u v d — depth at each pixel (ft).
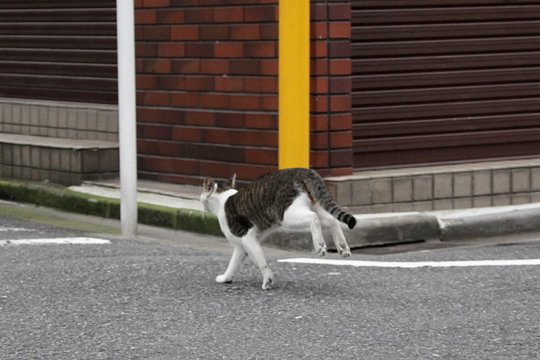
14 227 54.90
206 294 39.47
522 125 60.03
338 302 38.32
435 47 57.36
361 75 55.52
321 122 53.67
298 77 51.98
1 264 44.42
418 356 32.12
